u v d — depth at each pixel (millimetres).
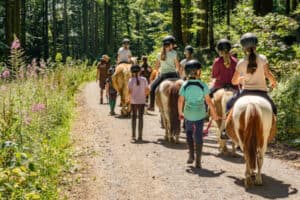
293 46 17891
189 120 9688
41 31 65562
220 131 10617
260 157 8211
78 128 14562
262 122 7719
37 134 9789
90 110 19078
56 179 8562
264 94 8445
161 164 10062
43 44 64938
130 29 83375
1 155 6863
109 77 18391
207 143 12617
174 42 12641
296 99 13188
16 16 32656
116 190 8273
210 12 40875
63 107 15672
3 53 31078
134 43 85938
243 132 7953
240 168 9727
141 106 12711
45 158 8773
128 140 12812
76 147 11617
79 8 83188
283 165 10078
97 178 9000
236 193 8016
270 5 23734
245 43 8344
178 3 32656
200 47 33594
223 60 10602
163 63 12703
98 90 28656
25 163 6598
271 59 16969
